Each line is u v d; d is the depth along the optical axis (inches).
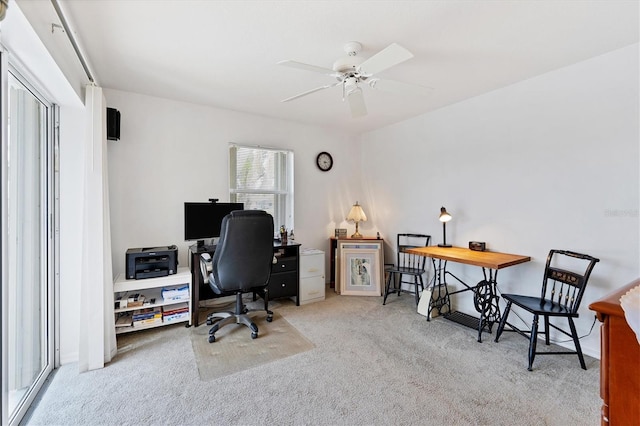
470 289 123.0
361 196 194.2
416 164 159.2
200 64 100.3
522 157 115.3
